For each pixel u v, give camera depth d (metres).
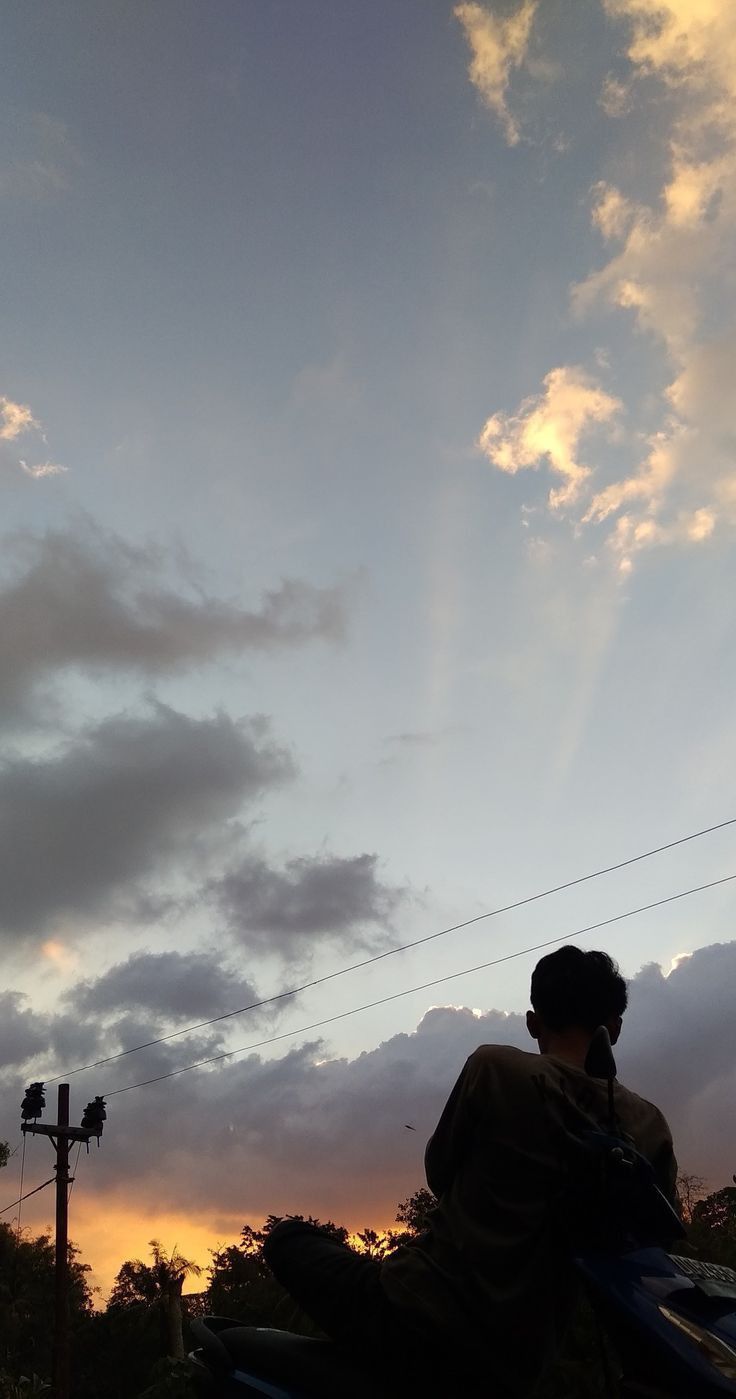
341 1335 2.03
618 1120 2.12
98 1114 29.72
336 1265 2.09
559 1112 2.07
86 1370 56.53
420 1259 2.02
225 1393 2.11
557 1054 2.33
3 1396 20.52
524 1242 1.96
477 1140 2.10
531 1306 1.93
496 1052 2.20
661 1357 1.66
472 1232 1.99
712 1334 1.68
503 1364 1.91
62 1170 28.62
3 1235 68.44
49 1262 69.50
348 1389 1.99
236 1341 2.15
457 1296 1.94
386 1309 1.99
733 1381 1.58
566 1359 4.68
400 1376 1.98
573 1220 1.91
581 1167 1.92
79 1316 66.31
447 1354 1.93
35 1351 64.38
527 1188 2.00
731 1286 1.85
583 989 2.38
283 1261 2.14
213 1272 29.78
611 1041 2.24
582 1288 2.11
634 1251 1.88
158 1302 53.88
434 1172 2.18
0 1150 56.94
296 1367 2.05
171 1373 7.13
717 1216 8.90
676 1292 1.77
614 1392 1.84
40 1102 29.17
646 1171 1.90
